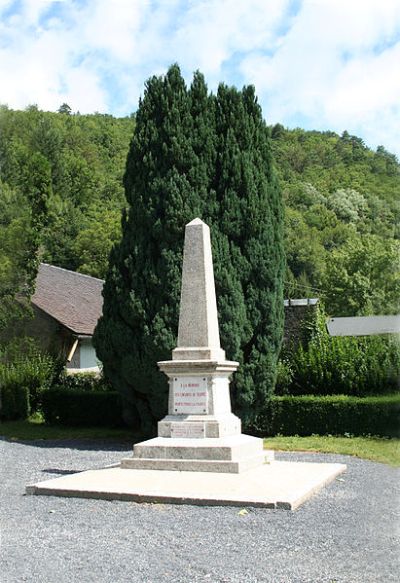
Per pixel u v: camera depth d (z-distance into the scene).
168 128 18.64
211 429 12.73
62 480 11.30
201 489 10.28
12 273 28.17
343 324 32.03
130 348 18.25
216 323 14.15
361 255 56.16
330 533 7.81
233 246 18.55
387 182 58.06
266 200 19.09
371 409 18.41
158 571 6.55
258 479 11.13
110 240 54.22
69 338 30.95
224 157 18.89
